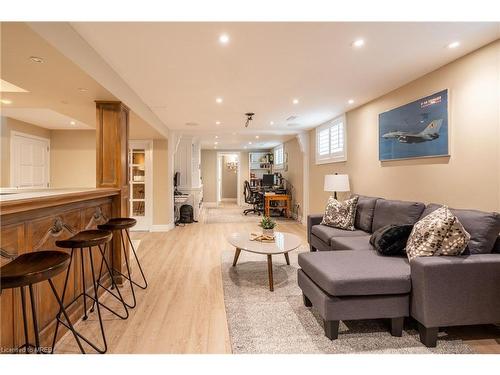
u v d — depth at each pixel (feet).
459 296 6.25
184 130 21.25
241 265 12.36
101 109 10.16
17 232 5.55
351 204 12.63
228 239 11.52
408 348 6.27
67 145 21.24
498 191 7.41
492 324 7.17
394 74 9.83
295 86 11.09
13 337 5.39
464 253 6.91
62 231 7.14
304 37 7.20
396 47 7.80
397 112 11.19
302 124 19.10
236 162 40.19
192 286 10.00
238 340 6.64
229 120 17.53
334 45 7.66
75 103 10.37
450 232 6.74
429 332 6.28
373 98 12.80
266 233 11.73
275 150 33.60
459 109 8.52
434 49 7.92
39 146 19.97
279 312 8.02
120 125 10.26
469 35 7.15
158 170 20.59
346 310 6.48
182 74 9.73
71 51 6.55
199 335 6.91
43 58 6.44
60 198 6.10
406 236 8.00
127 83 10.61
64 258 4.73
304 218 22.30
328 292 6.52
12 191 7.89
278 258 13.35
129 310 8.22
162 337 6.83
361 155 14.06
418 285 6.38
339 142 16.25
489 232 6.93
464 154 8.36
